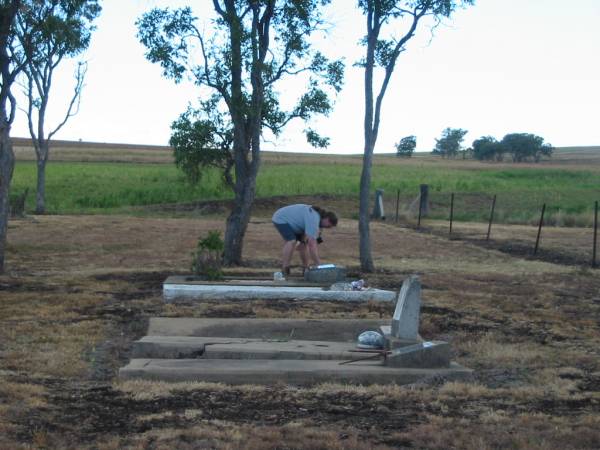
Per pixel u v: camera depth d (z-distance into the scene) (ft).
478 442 22.24
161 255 70.44
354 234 94.73
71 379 29.27
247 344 33.37
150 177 194.29
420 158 512.63
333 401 26.66
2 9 55.93
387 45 57.52
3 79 56.70
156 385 27.96
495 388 29.53
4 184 56.80
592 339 38.42
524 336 38.88
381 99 58.75
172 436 22.13
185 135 61.67
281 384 28.89
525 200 162.20
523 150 489.67
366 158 59.47
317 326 37.22
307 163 311.68
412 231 101.24
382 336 33.47
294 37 58.18
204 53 57.88
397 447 21.86
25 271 58.49
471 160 514.68
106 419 23.85
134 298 45.80
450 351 32.04
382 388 28.53
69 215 120.47
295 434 22.53
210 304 43.83
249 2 57.47
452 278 57.82
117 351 33.83
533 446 22.09
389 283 54.19
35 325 37.91
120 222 104.53
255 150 61.26
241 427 23.22
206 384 28.27
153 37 56.95
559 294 51.47
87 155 329.52
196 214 128.77
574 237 94.79
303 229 49.55
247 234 91.71
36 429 22.30
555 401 27.66
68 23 67.62
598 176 280.10
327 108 60.54
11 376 28.58
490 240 89.76
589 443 22.67
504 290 52.39
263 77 59.11
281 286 46.78
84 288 49.16
